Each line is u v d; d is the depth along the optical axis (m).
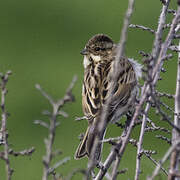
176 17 5.86
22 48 23.22
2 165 14.90
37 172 15.55
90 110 7.84
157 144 15.92
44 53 22.73
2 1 26.28
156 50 5.52
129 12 5.34
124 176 14.07
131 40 21.78
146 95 5.42
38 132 17.88
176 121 6.27
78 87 19.83
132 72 8.59
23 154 5.55
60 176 5.31
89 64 8.99
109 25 24.03
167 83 18.88
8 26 24.94
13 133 17.69
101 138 7.11
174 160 5.09
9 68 21.66
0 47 23.31
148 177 5.10
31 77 20.98
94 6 25.30
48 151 5.02
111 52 9.37
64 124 17.58
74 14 24.97
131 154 15.09
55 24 24.70
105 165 6.15
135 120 5.43
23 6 26.17
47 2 26.02
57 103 4.98
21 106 19.02
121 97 8.04
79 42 23.27
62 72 21.12
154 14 23.00
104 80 8.15
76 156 7.21
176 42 12.85
